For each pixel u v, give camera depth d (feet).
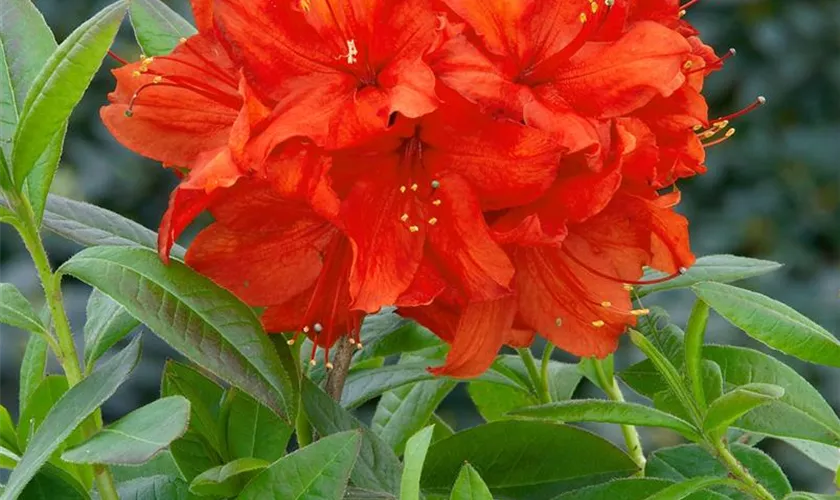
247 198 1.53
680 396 1.63
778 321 1.59
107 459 1.43
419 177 1.52
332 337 1.59
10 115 1.62
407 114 1.44
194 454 1.64
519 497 1.73
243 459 1.55
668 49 1.50
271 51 1.49
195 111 1.56
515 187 1.50
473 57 1.47
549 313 1.59
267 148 1.45
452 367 1.56
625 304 1.59
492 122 1.49
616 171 1.49
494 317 1.56
